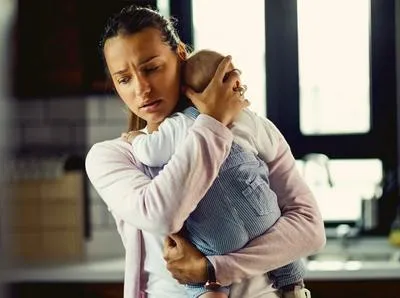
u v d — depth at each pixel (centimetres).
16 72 349
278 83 373
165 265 138
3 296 321
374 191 367
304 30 371
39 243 348
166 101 134
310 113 375
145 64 131
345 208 370
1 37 346
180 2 364
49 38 346
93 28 344
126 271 142
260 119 143
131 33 131
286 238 134
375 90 373
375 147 373
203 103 131
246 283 134
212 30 368
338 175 374
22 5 345
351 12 371
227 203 131
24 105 368
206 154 126
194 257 130
